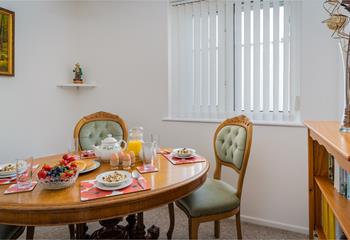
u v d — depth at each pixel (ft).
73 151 6.10
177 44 9.00
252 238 7.07
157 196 3.95
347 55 4.18
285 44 7.47
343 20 4.27
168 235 6.82
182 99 9.02
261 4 7.72
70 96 10.22
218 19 8.32
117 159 5.25
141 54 9.46
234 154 6.34
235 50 8.16
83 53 10.43
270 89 7.80
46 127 9.27
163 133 9.24
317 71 6.90
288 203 7.50
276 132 7.51
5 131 7.94
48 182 3.92
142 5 9.32
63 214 3.47
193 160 5.71
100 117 8.03
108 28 9.96
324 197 4.73
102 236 6.52
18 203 3.53
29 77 8.62
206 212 5.47
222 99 8.45
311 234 5.37
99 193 3.83
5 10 7.67
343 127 4.18
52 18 9.39
